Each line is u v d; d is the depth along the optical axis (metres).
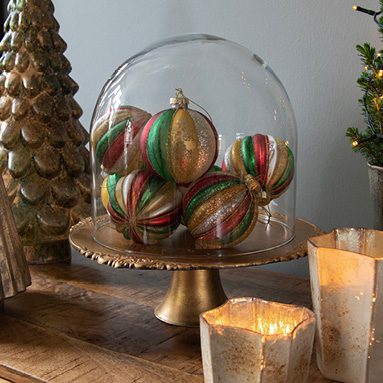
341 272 0.88
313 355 0.98
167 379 0.93
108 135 1.01
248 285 1.19
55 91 1.23
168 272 1.26
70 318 1.08
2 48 1.24
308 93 1.25
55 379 0.92
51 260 1.30
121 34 1.44
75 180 1.26
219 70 1.04
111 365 0.95
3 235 1.05
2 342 1.01
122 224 1.00
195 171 0.96
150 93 1.03
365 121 1.20
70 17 1.52
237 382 0.82
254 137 1.02
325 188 1.25
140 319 1.08
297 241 1.03
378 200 1.06
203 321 0.83
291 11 1.24
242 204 0.97
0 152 1.23
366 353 0.88
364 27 1.18
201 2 1.33
